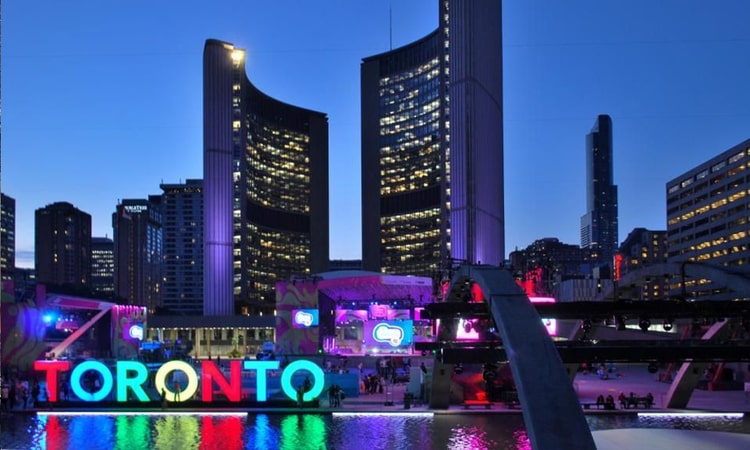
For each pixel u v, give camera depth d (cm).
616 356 2462
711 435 3216
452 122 16175
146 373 5422
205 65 17000
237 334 14600
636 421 4756
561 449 1581
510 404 5425
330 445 3950
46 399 5447
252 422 4784
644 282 3925
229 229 16812
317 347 9881
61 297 9675
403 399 5816
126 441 4119
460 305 2797
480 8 16450
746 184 18138
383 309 9900
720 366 6794
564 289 12569
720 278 2992
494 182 17062
